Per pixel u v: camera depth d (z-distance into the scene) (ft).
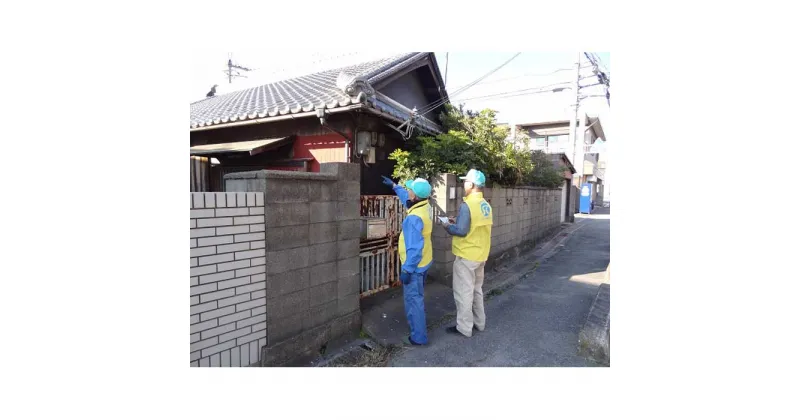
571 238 36.24
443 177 17.47
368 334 12.67
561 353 11.88
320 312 11.27
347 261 12.17
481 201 12.78
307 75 30.01
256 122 18.47
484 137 21.52
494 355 11.74
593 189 82.23
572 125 57.93
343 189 11.89
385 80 19.04
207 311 8.61
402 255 12.50
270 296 9.83
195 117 23.43
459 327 13.02
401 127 19.29
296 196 10.38
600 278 20.97
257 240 9.49
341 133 17.24
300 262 10.58
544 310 15.64
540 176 32.91
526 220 28.53
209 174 22.68
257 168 20.76
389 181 13.39
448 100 25.09
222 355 8.91
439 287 17.37
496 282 19.70
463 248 12.69
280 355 10.03
